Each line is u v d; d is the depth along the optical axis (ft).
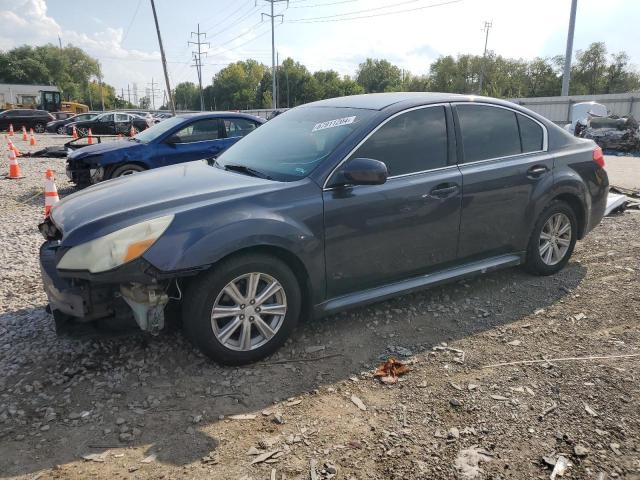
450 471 7.98
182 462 8.23
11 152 38.42
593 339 12.16
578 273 16.33
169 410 9.55
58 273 9.95
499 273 16.28
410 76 363.35
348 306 12.09
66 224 10.75
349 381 10.53
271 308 11.07
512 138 14.73
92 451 8.48
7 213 26.50
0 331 12.60
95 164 27.91
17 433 8.91
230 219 10.33
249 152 13.93
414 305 14.07
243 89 386.52
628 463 8.13
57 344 11.91
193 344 11.14
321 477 7.87
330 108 14.10
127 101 476.95
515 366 11.01
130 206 10.77
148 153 28.60
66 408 9.60
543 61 260.62
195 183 11.93
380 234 12.18
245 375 10.70
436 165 13.14
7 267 17.54
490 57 276.62
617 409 9.46
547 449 8.46
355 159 11.30
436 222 13.02
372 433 8.90
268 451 8.47
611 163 51.65
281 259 11.29
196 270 9.93
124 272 9.64
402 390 10.19
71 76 391.24
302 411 9.54
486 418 9.26
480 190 13.64
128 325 10.64
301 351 11.71
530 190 14.67
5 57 325.42
